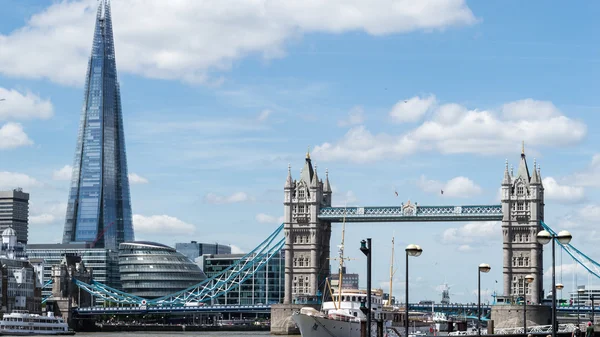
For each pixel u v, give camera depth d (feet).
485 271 409.28
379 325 460.55
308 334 617.62
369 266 289.53
